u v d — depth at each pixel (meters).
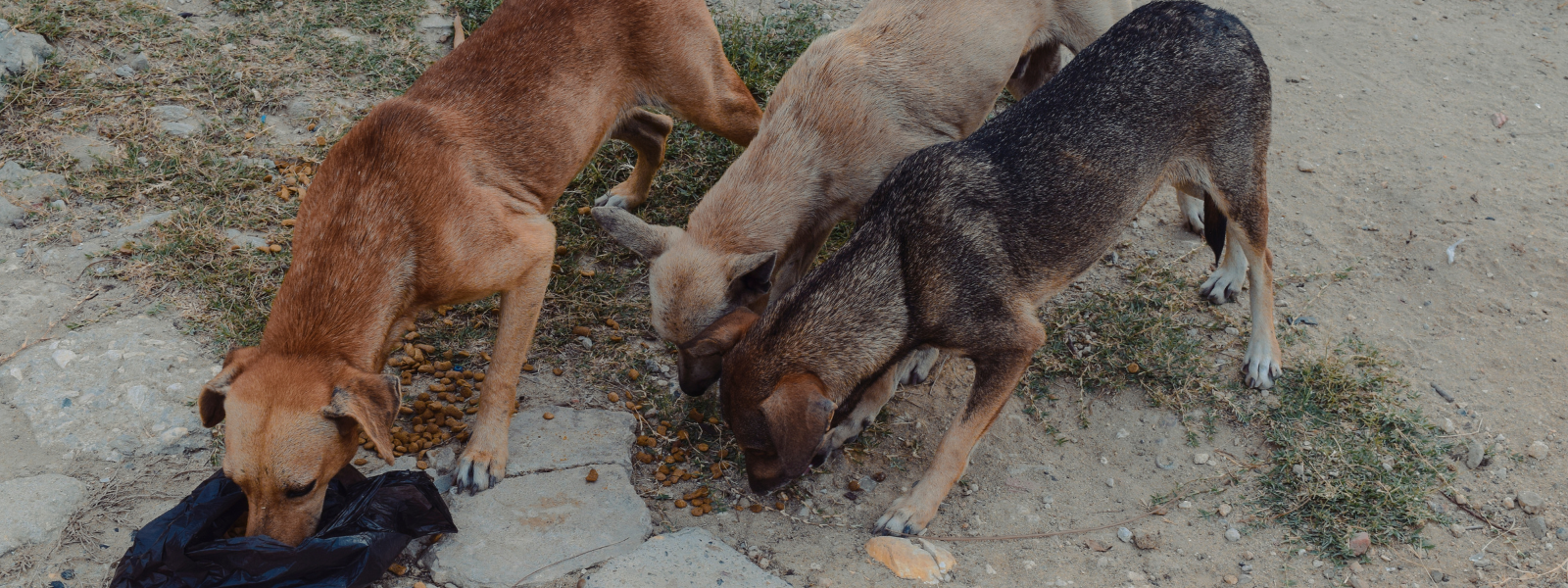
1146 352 4.70
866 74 4.40
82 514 3.51
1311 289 5.14
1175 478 4.14
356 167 3.57
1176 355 4.68
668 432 4.21
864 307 3.66
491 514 3.67
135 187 5.00
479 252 3.70
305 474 3.09
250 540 3.06
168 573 3.06
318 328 3.34
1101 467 4.20
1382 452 4.22
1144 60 4.06
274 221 4.96
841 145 4.34
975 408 3.85
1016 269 3.82
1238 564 3.78
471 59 4.02
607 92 4.36
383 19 6.34
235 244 4.78
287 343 3.31
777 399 3.31
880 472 4.15
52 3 5.96
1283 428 4.31
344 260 3.42
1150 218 5.66
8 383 3.95
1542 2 7.79
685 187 5.57
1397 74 6.87
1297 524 3.93
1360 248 5.41
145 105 5.47
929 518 3.85
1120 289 5.12
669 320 3.94
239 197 5.05
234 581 3.10
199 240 4.70
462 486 3.74
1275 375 4.53
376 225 3.49
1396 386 4.54
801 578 3.62
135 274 4.52
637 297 4.94
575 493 3.79
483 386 3.87
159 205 4.95
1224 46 4.16
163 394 3.98
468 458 3.78
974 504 4.02
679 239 4.11
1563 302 5.02
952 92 4.58
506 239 3.79
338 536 3.19
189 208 4.92
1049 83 4.14
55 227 4.72
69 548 3.40
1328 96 6.62
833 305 3.64
